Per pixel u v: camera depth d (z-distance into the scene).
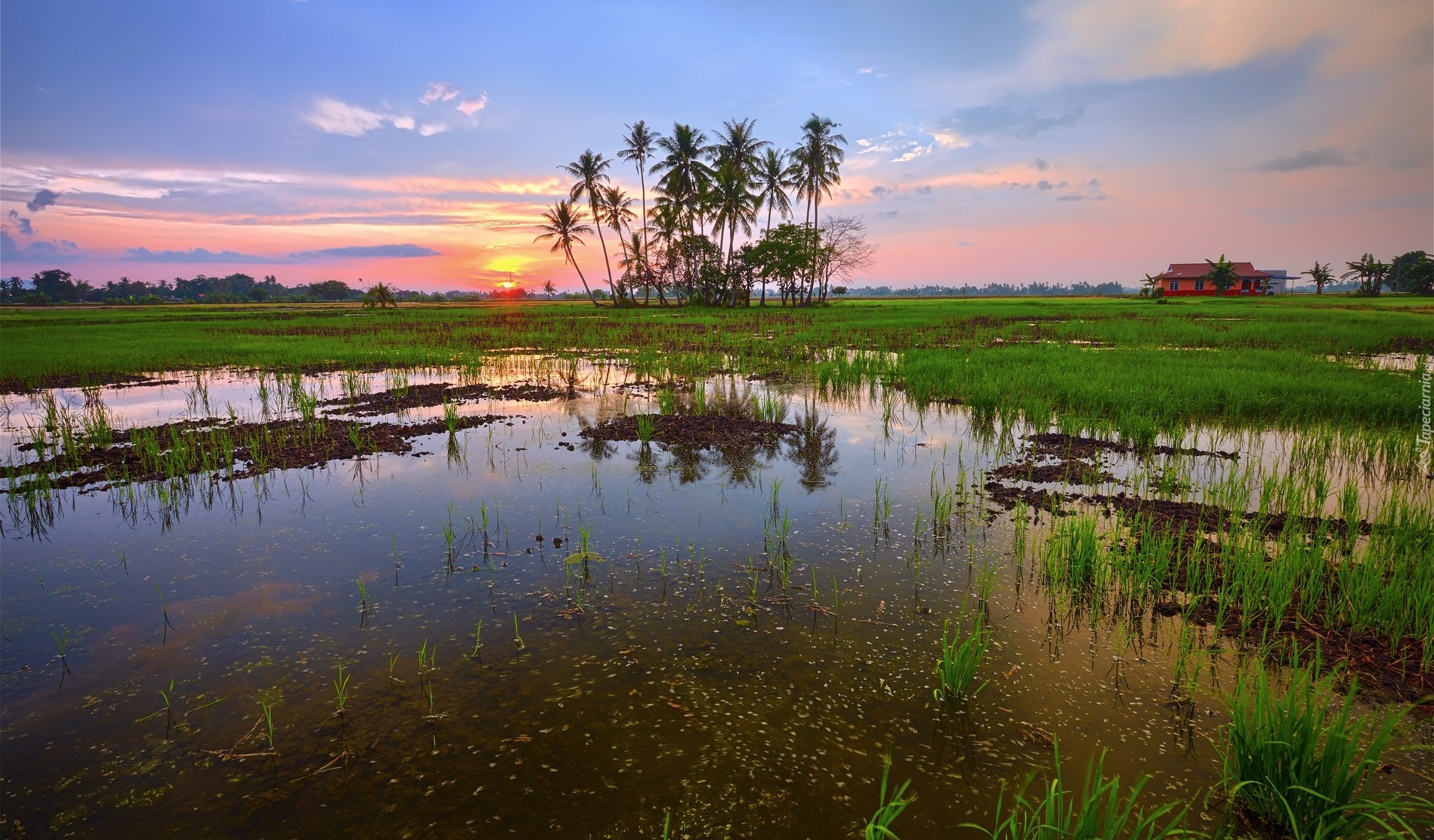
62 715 3.54
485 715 3.48
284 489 7.29
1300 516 6.04
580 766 3.10
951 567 5.22
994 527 6.04
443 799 2.92
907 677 3.78
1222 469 7.68
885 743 3.25
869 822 2.59
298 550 5.66
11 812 2.88
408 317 45.28
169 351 20.50
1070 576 4.92
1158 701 3.56
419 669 3.89
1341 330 23.36
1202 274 82.31
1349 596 4.36
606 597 4.76
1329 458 8.03
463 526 6.19
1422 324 26.22
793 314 42.78
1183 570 5.01
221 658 4.04
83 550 5.68
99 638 4.27
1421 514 5.64
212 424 10.50
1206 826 2.74
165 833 2.77
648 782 3.00
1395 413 9.75
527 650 4.08
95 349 21.42
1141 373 12.94
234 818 2.84
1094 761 3.13
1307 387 11.20
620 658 3.98
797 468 8.02
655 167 54.75
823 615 4.48
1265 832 2.72
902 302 74.25
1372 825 2.77
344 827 2.79
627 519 6.32
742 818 2.79
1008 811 2.83
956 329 27.25
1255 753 2.83
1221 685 3.67
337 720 3.45
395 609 4.61
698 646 4.11
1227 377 12.38
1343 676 3.69
